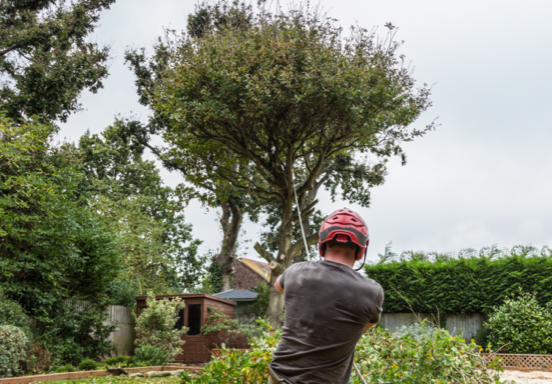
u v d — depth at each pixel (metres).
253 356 4.40
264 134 15.10
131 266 28.16
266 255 14.23
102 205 28.36
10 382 10.22
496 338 15.72
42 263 13.70
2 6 19.55
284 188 14.73
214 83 13.07
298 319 1.92
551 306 15.71
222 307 20.44
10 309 12.56
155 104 15.89
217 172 16.11
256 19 14.57
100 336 16.69
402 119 14.34
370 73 13.72
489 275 17.62
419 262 18.83
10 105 18.50
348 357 1.94
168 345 17.14
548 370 13.89
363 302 1.90
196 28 17.80
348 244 2.04
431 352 4.84
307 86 12.38
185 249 33.91
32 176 13.22
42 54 19.47
